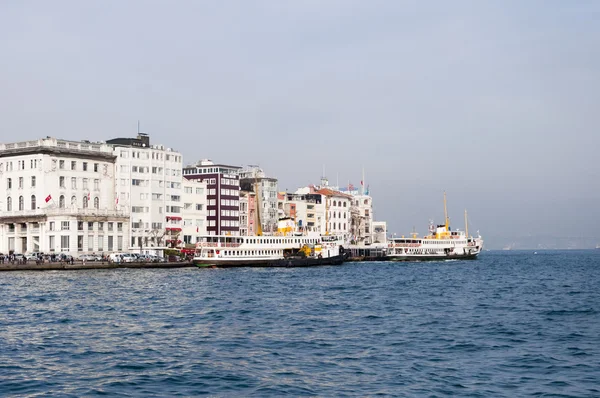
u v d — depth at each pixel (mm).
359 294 115500
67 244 191000
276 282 142000
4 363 55906
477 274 185875
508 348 62844
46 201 188750
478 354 60031
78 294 109875
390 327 75438
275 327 75188
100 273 163250
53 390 47875
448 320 81562
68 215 190625
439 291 124000
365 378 51250
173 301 101000
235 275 163875
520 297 113000
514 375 52250
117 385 49188
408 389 48156
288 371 53438
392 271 193000
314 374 52469
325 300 104375
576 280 162375
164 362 56469
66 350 61250
